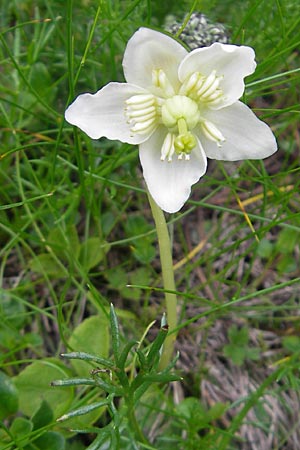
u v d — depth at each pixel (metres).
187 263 0.12
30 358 0.11
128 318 0.11
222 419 0.11
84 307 0.11
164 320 0.07
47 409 0.09
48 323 0.11
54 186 0.11
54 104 0.12
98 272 0.11
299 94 0.13
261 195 0.12
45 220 0.11
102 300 0.11
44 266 0.11
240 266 0.12
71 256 0.10
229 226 0.12
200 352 0.11
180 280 0.11
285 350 0.11
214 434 0.10
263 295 0.12
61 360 0.11
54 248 0.11
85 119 0.08
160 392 0.10
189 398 0.10
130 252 0.12
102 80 0.12
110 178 0.11
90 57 0.11
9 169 0.11
